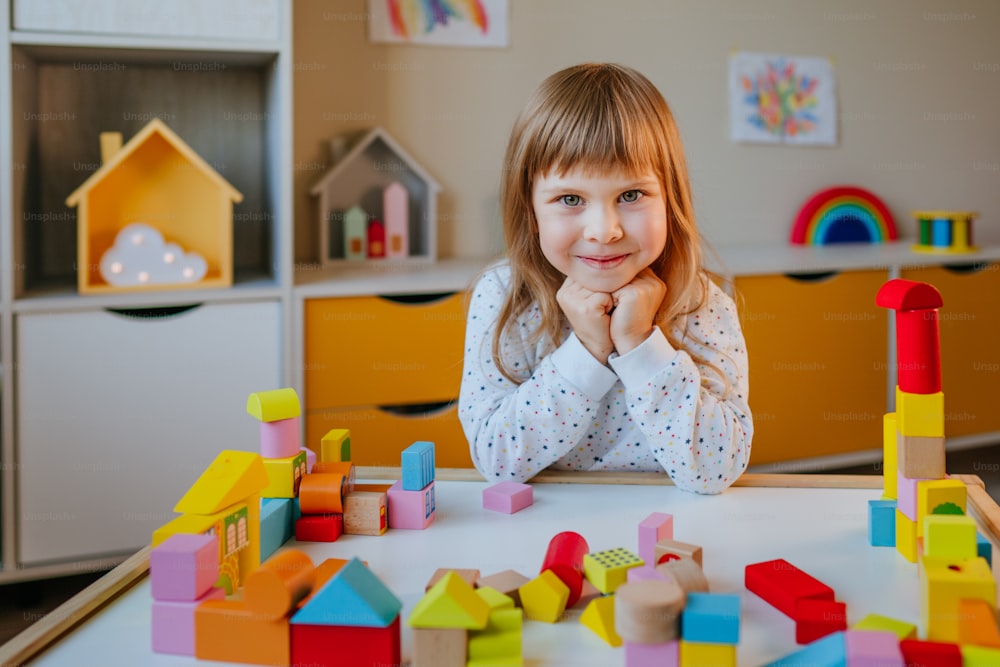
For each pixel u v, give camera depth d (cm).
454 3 243
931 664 59
